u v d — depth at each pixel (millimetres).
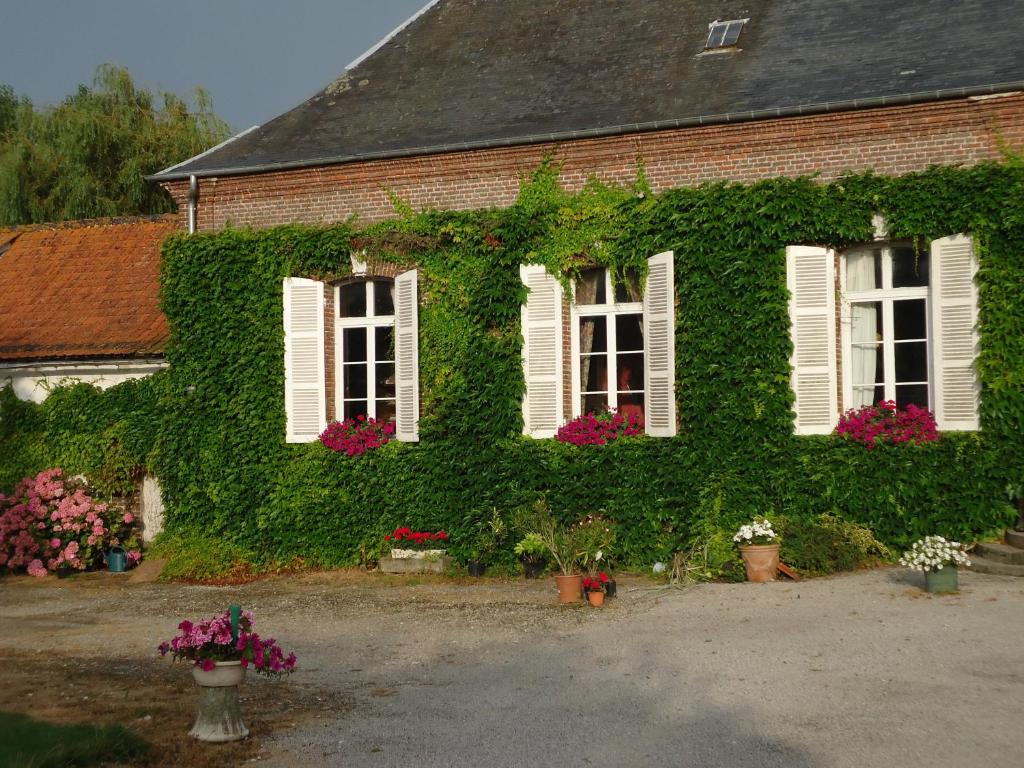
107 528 17594
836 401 14102
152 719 8234
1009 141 13484
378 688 9102
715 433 14328
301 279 16594
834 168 14305
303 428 16547
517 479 15242
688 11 17422
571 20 18328
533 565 14555
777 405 14109
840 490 13773
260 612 13078
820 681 8461
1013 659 8727
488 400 15539
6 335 19484
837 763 6777
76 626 12602
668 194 14695
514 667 9555
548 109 16438
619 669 9234
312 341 16562
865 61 14930
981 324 13312
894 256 14141
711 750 7129
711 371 14367
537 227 15477
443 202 16344
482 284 15641
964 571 12492
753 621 10594
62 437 18281
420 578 15062
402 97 18156
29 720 8180
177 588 15516
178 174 17625
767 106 14531
